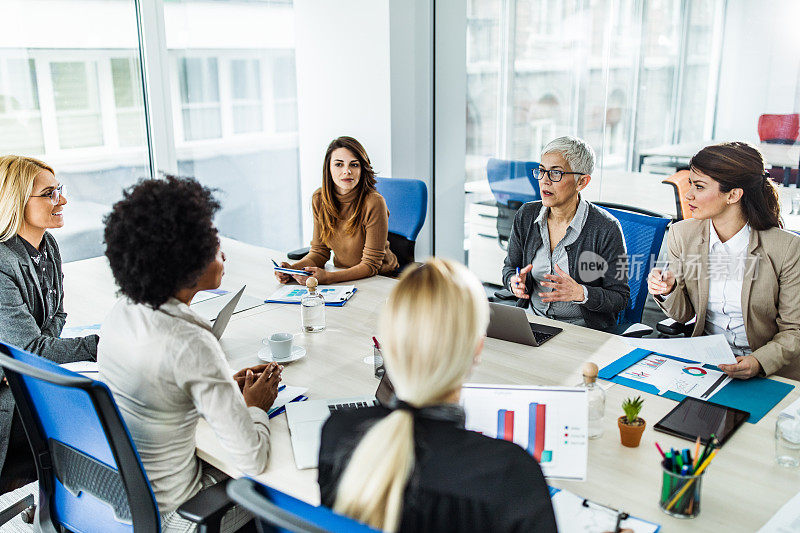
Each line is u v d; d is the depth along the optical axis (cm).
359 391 192
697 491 133
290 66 470
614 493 144
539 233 278
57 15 365
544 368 205
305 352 219
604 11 345
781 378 197
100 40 384
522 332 222
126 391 153
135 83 405
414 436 102
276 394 183
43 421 165
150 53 401
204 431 175
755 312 223
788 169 292
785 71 290
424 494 100
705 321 240
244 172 464
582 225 268
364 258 312
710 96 314
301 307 252
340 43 428
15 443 209
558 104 376
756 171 222
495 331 229
